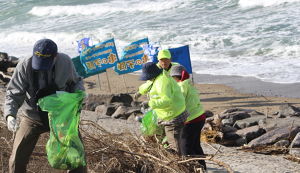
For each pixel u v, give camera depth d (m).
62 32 30.12
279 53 20.84
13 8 38.72
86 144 6.62
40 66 4.71
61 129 4.94
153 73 6.13
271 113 13.51
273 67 19.00
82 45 15.23
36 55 4.71
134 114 11.19
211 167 6.85
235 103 15.08
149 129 7.22
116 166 6.30
